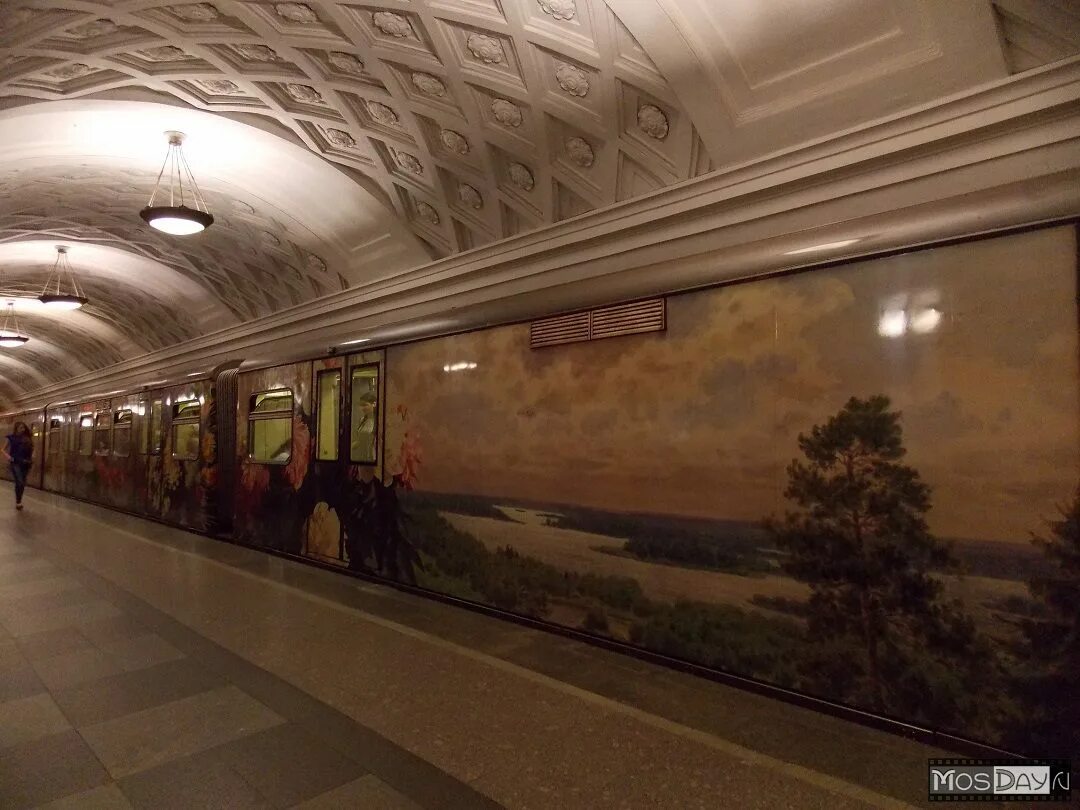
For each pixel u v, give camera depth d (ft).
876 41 12.53
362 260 29.86
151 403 44.98
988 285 10.42
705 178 15.90
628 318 15.56
